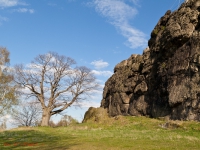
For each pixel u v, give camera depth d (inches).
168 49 1311.5
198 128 879.1
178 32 1207.6
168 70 1277.1
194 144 612.7
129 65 1889.8
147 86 1501.0
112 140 765.3
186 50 1172.5
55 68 1930.4
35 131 1347.2
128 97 1722.4
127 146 628.7
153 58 1493.6
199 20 1171.3
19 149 701.3
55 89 1939.0
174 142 661.9
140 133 939.3
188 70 1118.4
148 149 566.3
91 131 1157.7
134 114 1568.7
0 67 1689.2
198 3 1214.9
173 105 1160.2
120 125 1334.9
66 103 1956.2
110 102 1927.9
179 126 961.5
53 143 789.2
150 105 1432.1
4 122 1681.8
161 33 1451.8
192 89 1057.5
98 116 1808.6
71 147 662.5
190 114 1038.4
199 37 1101.7
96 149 607.8
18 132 1305.4
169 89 1226.0
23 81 1812.3
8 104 1663.4
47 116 1865.2
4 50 1712.6
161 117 1267.2
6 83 1691.7
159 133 892.6
